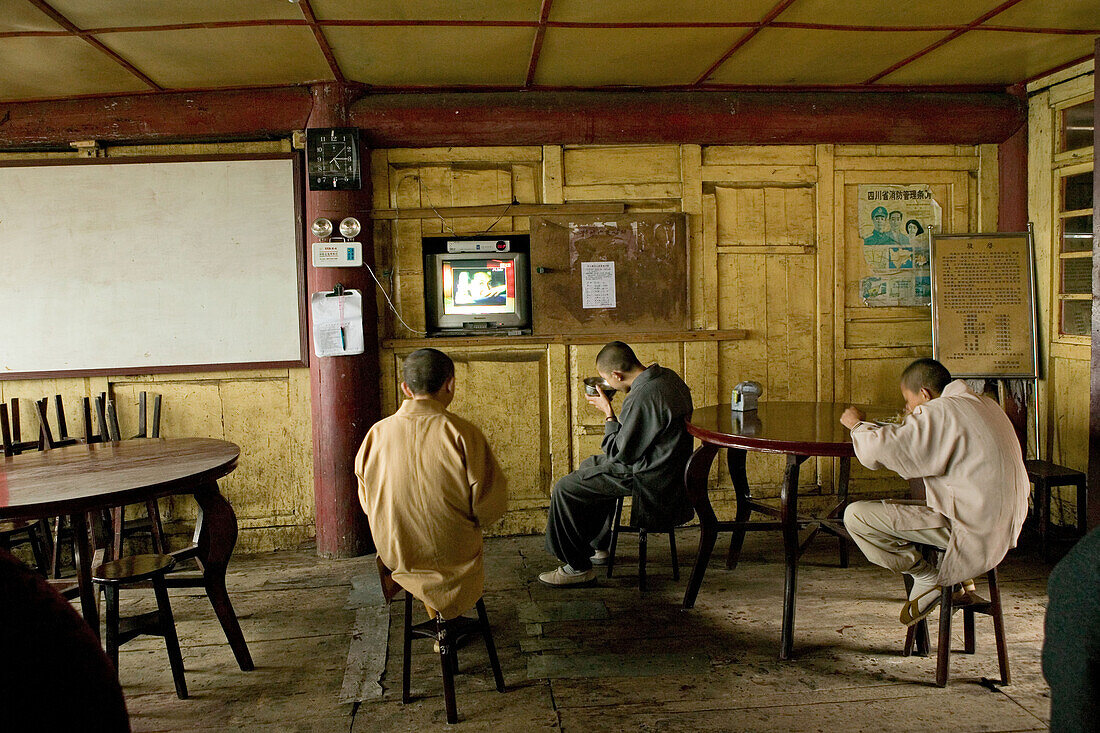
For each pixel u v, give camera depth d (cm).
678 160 421
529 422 420
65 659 69
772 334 432
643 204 422
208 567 261
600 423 422
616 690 246
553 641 283
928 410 236
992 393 422
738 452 346
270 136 400
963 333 416
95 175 393
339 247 383
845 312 434
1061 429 403
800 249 430
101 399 374
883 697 238
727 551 384
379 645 287
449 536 223
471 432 223
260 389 408
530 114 392
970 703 234
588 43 332
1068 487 398
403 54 339
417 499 220
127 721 75
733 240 427
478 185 412
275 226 402
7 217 390
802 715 229
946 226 436
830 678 251
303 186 400
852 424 250
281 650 284
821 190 427
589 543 338
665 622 298
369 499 227
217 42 316
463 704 240
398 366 412
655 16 303
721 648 275
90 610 242
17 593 68
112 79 357
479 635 289
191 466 254
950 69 384
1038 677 249
